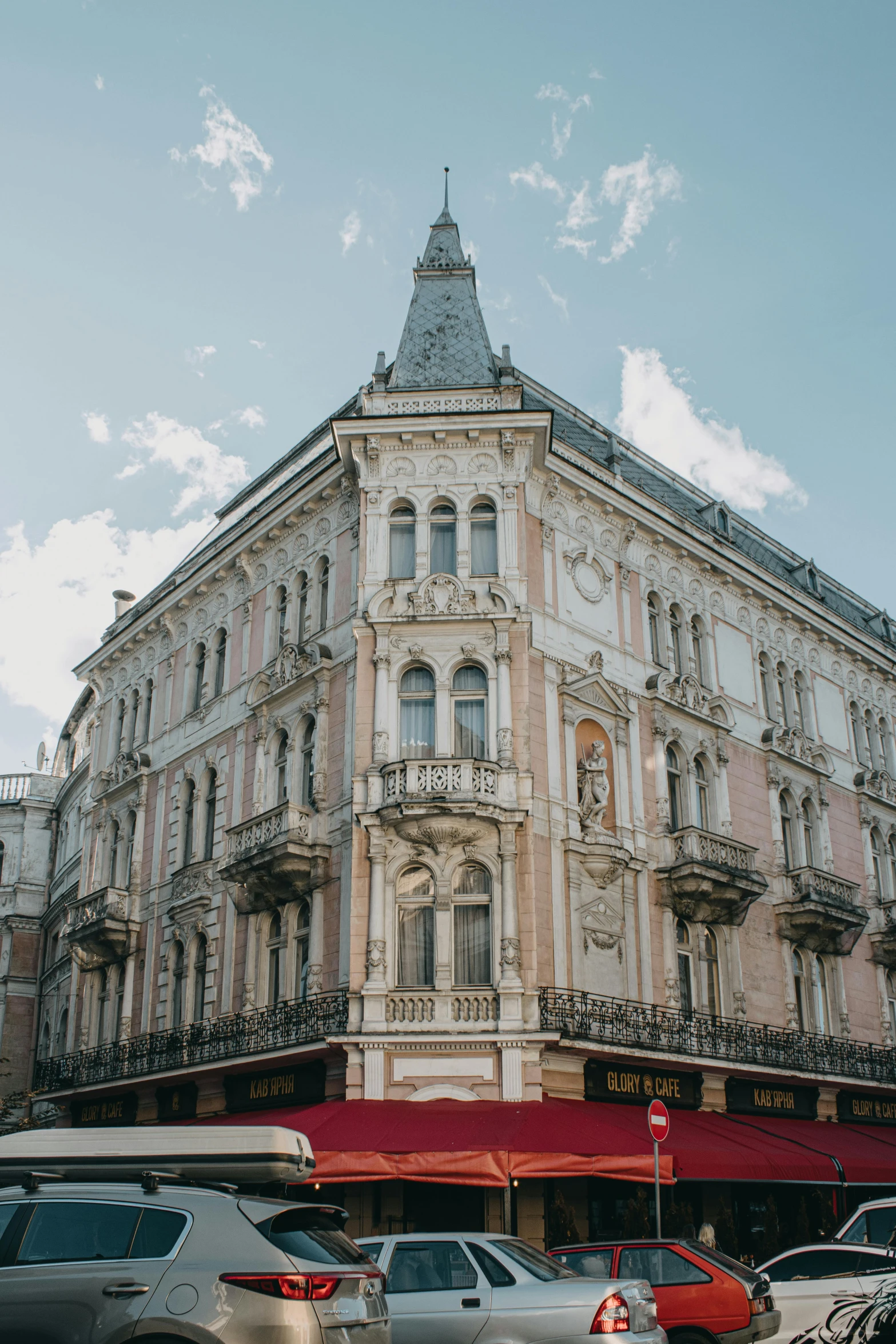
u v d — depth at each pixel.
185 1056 28.84
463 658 27.05
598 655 29.73
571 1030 24.34
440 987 24.36
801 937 33.09
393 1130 21.36
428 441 29.03
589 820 27.88
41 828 50.62
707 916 30.00
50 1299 9.01
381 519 28.64
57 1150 11.73
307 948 27.44
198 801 33.03
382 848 25.47
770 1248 25.02
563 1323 11.71
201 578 35.16
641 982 27.83
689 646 33.34
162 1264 9.09
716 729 33.03
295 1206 9.74
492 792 25.48
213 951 30.28
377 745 26.41
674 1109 26.97
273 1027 26.34
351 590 29.31
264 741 30.69
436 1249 12.73
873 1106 33.09
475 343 32.03
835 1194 28.53
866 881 37.44
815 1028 33.03
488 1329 11.77
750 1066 28.50
